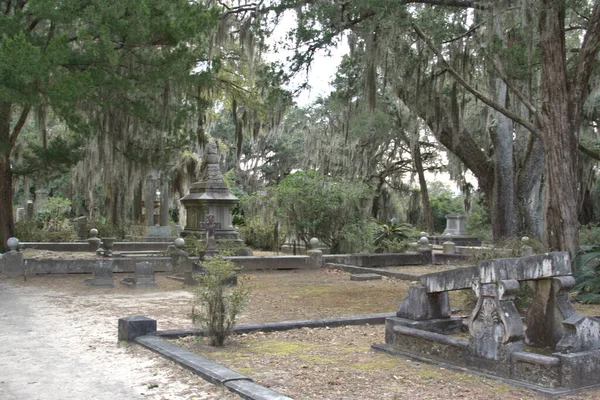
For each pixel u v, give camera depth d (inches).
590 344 237.0
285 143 2208.4
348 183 1006.4
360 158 1401.3
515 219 1047.0
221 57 936.3
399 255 893.2
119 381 239.6
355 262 858.8
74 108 647.1
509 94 900.0
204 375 237.6
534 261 259.3
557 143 569.0
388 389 226.2
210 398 211.5
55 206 1430.9
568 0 573.3
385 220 1750.7
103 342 321.4
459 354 259.9
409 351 286.2
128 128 892.0
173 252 739.4
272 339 333.1
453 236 1444.4
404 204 1930.4
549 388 222.4
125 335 321.1
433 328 295.7
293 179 994.7
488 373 245.4
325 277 732.0
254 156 2247.8
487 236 1615.4
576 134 574.6
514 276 250.5
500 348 241.6
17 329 363.9
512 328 239.5
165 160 931.3
